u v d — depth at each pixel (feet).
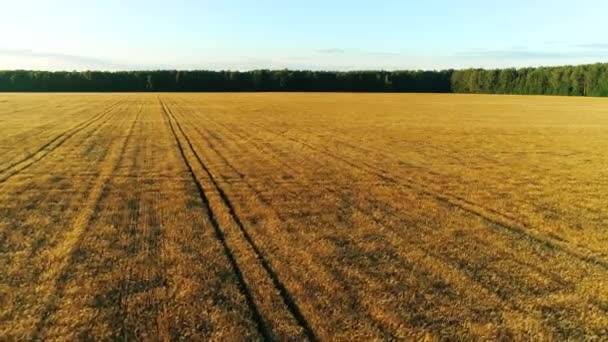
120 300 21.86
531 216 37.81
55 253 27.76
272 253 28.32
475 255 28.60
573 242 31.48
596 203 42.42
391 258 27.84
